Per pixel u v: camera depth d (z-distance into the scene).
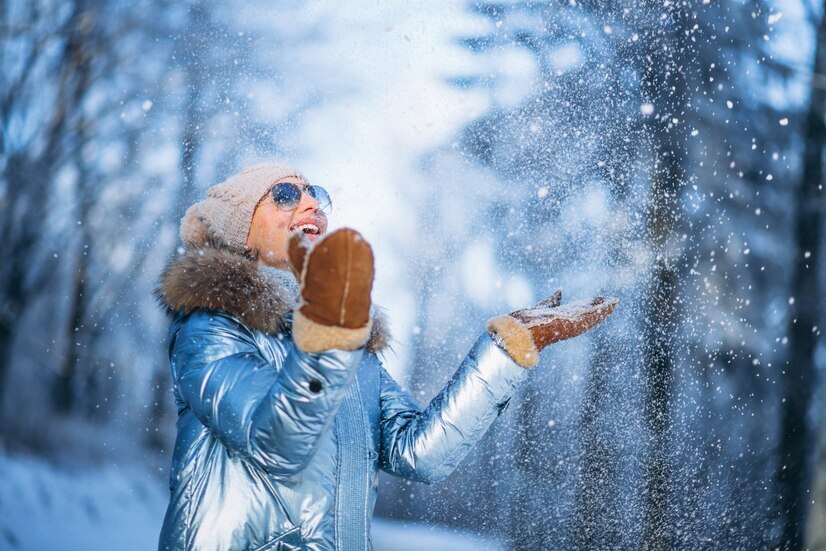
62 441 15.07
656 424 6.10
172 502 1.87
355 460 1.96
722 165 8.38
